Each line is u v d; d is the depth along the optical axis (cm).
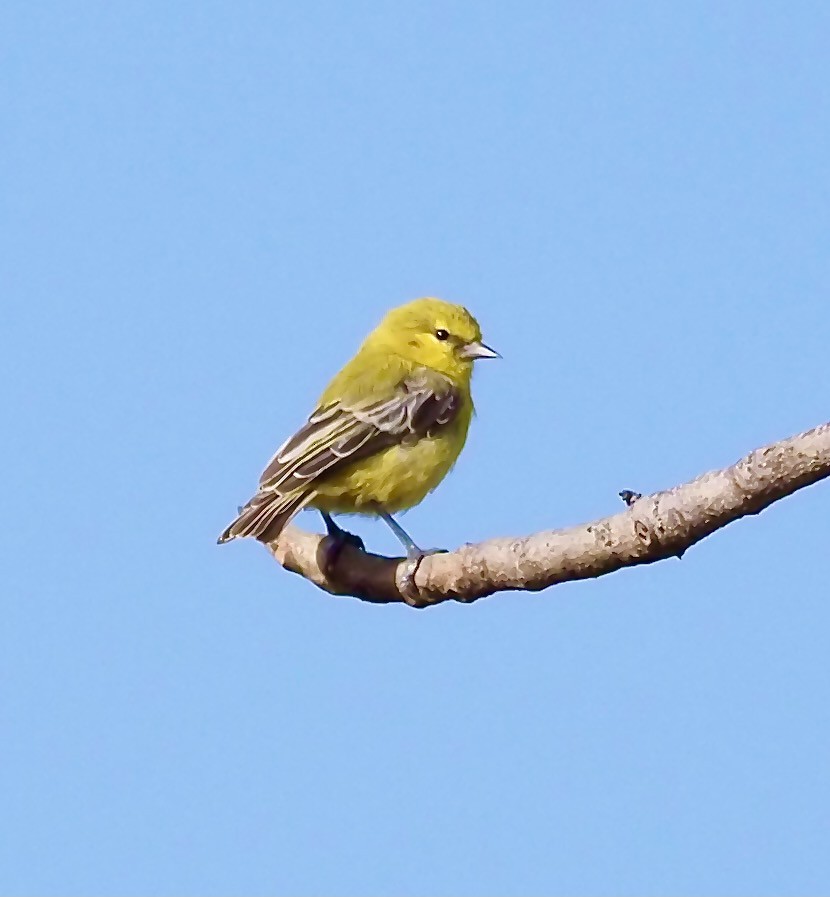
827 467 814
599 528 920
